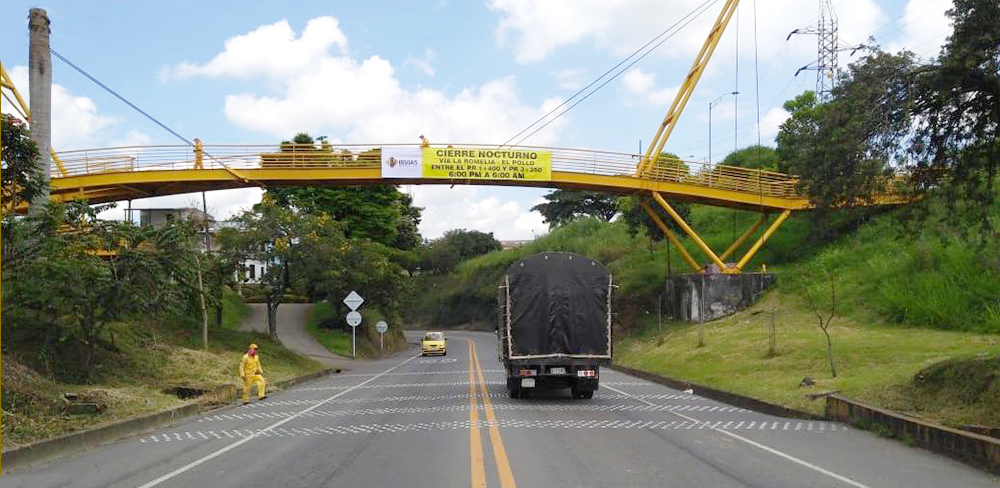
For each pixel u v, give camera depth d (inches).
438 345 1929.1
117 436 522.6
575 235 2930.6
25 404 541.6
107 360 807.1
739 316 1393.9
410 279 2458.2
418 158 1386.6
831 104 541.3
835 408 560.4
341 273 1477.6
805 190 570.3
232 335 1293.1
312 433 519.8
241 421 606.5
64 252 711.7
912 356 770.8
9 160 684.1
